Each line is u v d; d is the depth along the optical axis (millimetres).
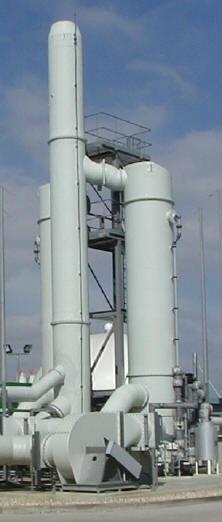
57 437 26422
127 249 36781
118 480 26547
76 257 34781
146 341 35500
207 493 26016
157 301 35750
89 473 26172
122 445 27609
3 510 22859
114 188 37188
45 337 40094
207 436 33875
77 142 35688
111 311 39156
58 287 34688
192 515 21438
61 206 35125
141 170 36594
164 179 36906
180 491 25859
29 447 27297
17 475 30766
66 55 36094
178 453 33938
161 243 36281
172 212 36625
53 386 33750
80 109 36094
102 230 38906
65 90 35844
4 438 27234
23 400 33312
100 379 41000
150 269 35906
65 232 34906
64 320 34281
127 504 23609
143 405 34000
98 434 26938
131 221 36594
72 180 35312
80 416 26641
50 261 40219
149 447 27859
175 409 35000
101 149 40281
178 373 35500
